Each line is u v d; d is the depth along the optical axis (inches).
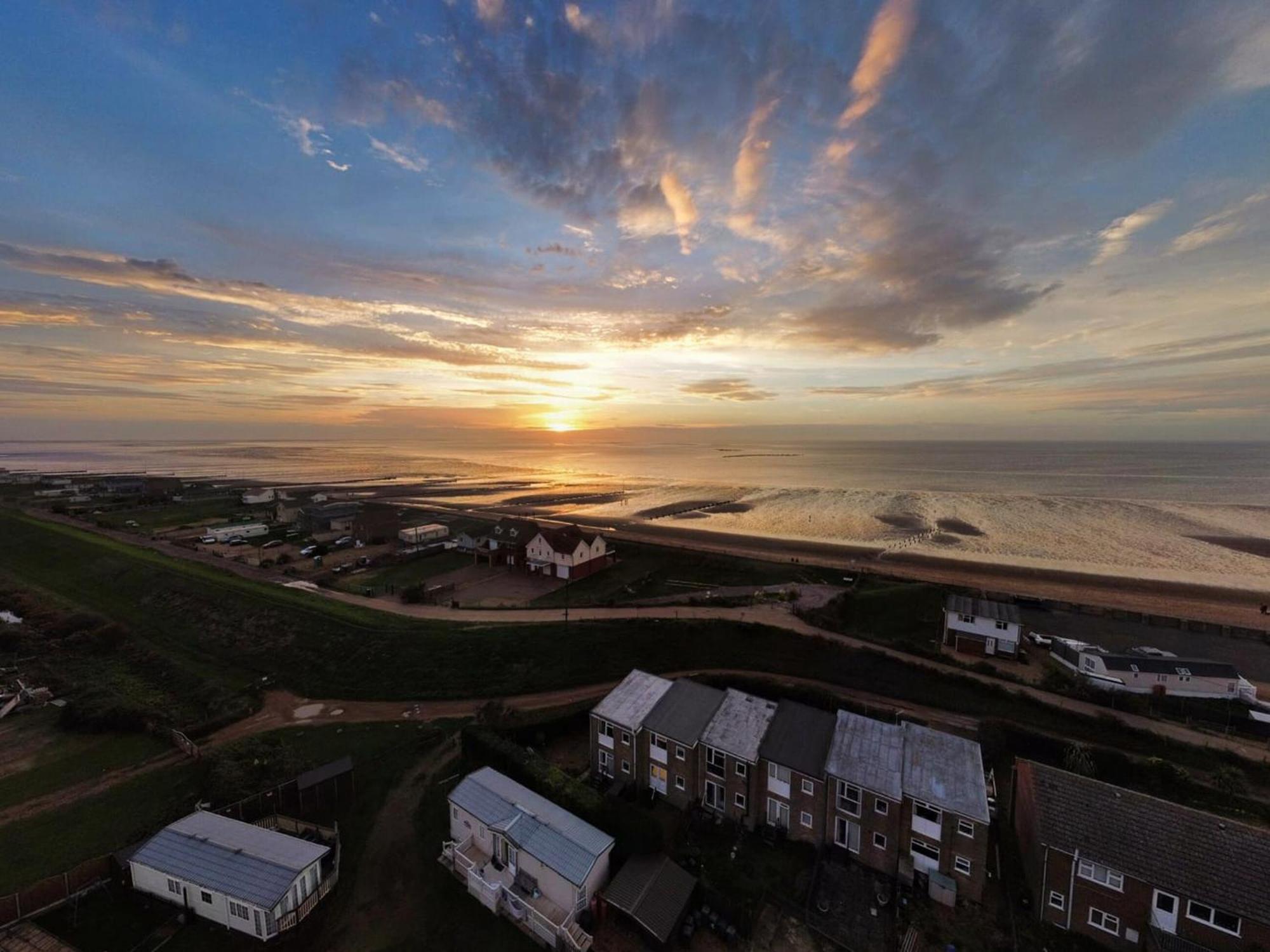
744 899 944.9
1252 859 800.9
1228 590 2778.1
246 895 852.6
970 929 890.7
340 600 2295.8
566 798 1071.6
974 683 1594.5
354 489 6520.7
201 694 1644.9
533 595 2472.9
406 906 932.0
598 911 912.9
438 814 1147.9
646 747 1227.9
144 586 2527.1
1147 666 1679.4
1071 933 880.3
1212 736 1417.3
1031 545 3681.1
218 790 1152.2
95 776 1263.5
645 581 2728.8
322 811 1151.0
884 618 2284.7
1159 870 816.3
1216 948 773.3
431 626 1993.1
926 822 970.1
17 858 1019.9
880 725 1144.8
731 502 5536.4
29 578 2832.2
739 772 1126.4
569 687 1653.5
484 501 5679.1
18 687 1665.8
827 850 1050.7
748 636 1873.8
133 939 854.5
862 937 879.7
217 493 5880.9
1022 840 1043.3
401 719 1507.1
